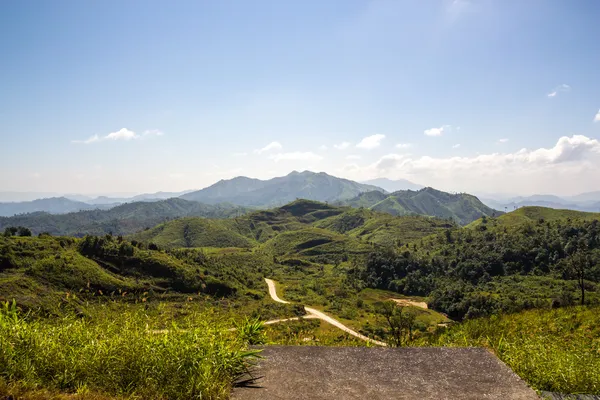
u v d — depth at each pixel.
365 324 63.88
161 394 3.61
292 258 171.38
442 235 165.75
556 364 5.43
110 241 81.06
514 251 119.62
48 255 65.25
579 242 114.31
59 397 3.35
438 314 87.12
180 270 79.44
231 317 6.00
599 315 16.28
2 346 3.72
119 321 4.67
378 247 180.88
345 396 3.95
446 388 4.16
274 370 4.65
